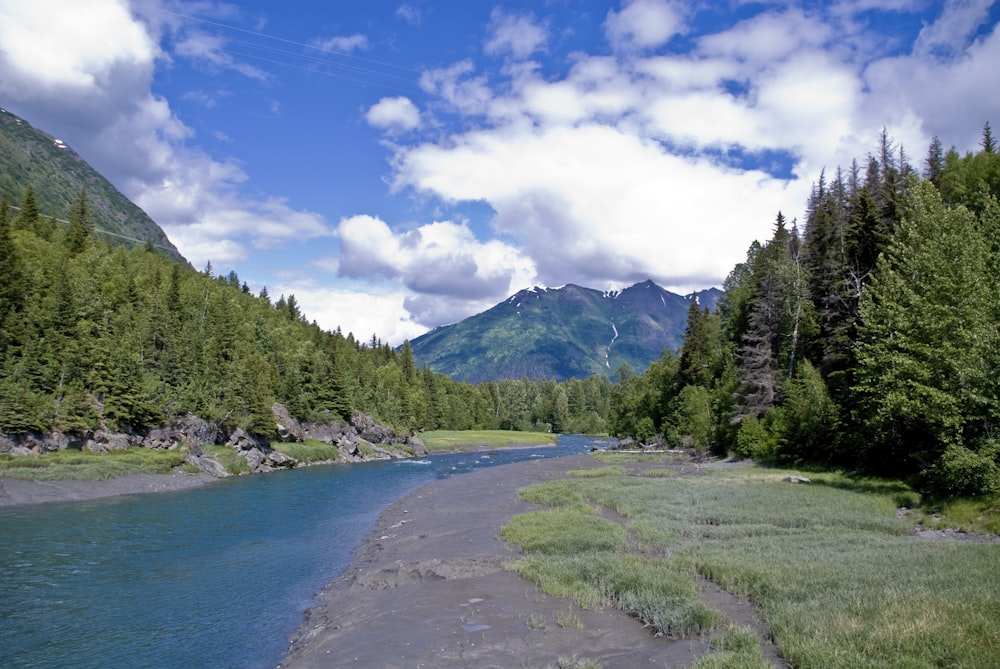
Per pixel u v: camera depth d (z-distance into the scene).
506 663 12.27
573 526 26.36
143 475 52.19
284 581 21.80
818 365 57.56
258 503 41.53
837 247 61.66
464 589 18.14
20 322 58.56
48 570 22.72
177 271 120.31
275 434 81.44
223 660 14.64
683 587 16.06
